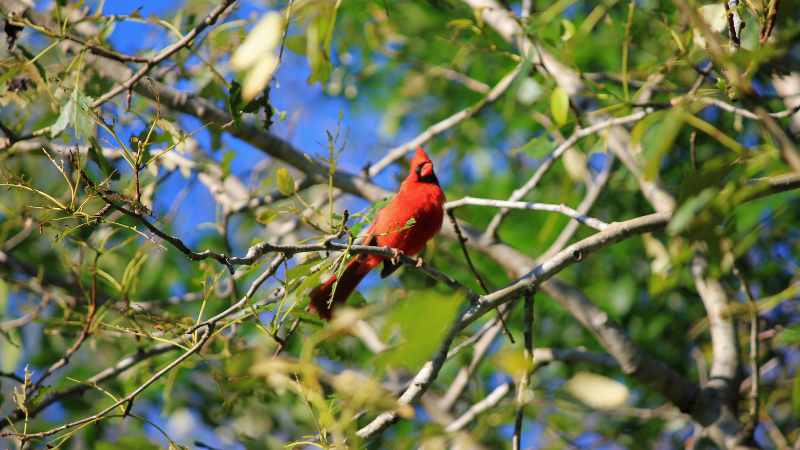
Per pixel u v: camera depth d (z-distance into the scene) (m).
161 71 10.93
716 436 8.67
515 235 13.52
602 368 11.84
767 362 11.38
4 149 8.55
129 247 12.19
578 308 9.62
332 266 7.47
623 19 10.08
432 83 14.45
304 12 7.04
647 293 13.20
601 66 12.30
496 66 13.72
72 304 10.05
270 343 9.62
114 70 10.05
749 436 8.23
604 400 6.07
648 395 12.57
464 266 12.95
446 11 12.94
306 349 5.98
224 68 10.12
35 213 9.56
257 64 5.88
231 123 8.02
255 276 11.08
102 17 8.59
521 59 8.80
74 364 12.27
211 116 10.72
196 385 12.29
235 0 8.32
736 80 5.29
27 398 8.40
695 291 12.51
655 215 7.56
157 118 6.77
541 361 9.84
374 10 12.42
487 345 10.86
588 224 7.70
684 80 10.14
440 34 12.16
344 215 6.75
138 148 6.62
